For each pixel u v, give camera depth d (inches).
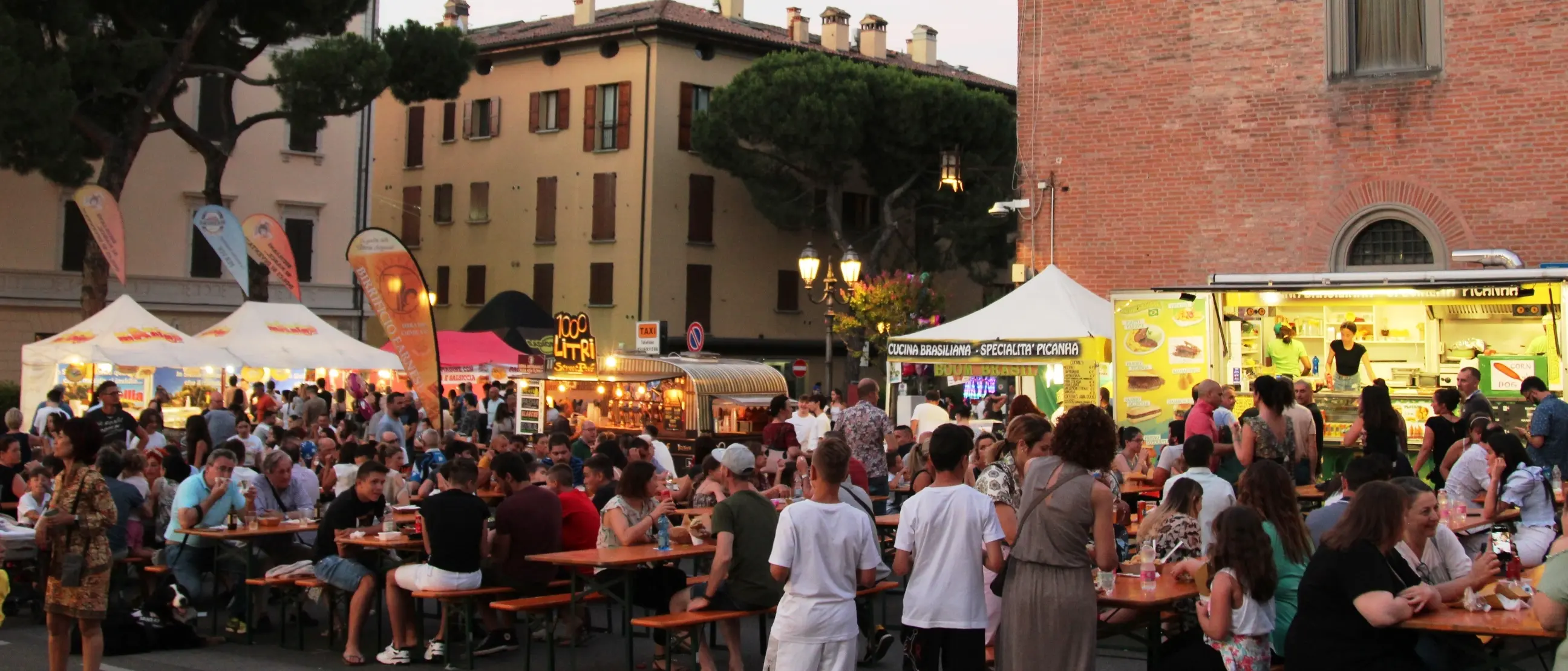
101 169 1339.8
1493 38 787.4
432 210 2030.0
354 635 433.1
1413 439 681.0
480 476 632.4
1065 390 740.0
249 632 467.8
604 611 544.4
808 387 1952.5
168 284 1540.4
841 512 298.5
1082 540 283.9
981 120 1820.9
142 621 451.2
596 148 1849.2
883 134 1793.8
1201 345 706.8
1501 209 781.9
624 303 1811.0
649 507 436.1
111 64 1213.1
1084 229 898.7
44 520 359.6
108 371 1108.5
